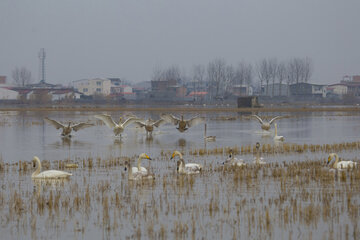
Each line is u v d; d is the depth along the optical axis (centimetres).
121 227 1569
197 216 1670
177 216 1677
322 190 2025
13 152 3544
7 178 2378
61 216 1691
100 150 3659
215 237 1465
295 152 3403
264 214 1681
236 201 1862
